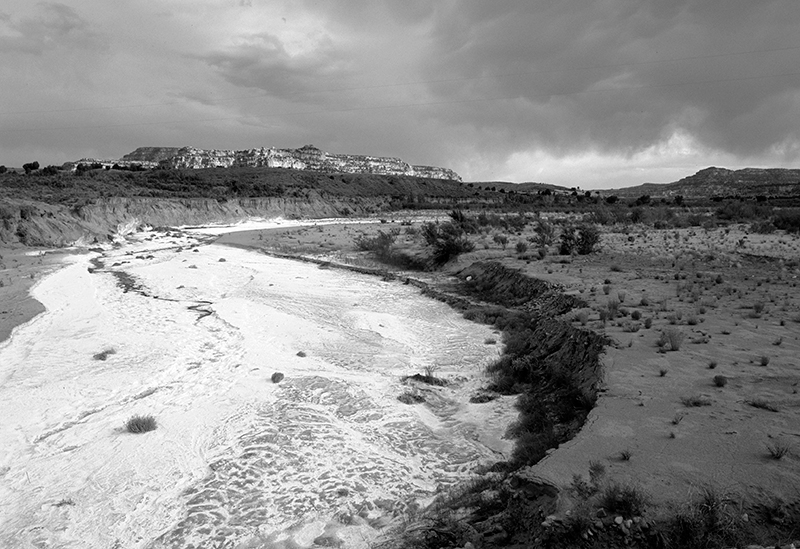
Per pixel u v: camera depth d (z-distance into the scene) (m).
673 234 38.88
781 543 6.02
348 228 67.19
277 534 8.25
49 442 11.71
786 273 22.52
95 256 44.25
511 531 7.15
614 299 18.86
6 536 8.46
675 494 6.92
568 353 14.64
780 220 39.91
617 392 10.58
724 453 7.89
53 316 23.03
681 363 11.85
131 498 9.44
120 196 73.31
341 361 16.97
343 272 35.47
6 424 12.59
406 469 10.29
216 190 96.75
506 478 8.72
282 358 17.28
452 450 10.98
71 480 10.11
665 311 16.69
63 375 15.80
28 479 10.19
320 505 9.05
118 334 20.22
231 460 10.68
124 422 12.62
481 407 13.05
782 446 7.90
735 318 15.45
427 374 15.45
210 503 9.20
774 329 14.16
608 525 6.45
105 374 15.88
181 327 21.31
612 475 7.49
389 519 8.57
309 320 22.19
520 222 51.84
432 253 36.97
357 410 13.05
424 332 20.33
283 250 46.78
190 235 63.41
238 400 13.79
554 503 7.05
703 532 6.20
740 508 6.58
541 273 25.89
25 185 71.06
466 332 20.08
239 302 25.72
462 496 8.79
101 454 11.08
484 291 27.25
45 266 36.53
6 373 15.96
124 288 29.72
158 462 10.70
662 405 9.78
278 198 93.12
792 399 9.61
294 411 12.98
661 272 24.27
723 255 27.67
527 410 12.27
